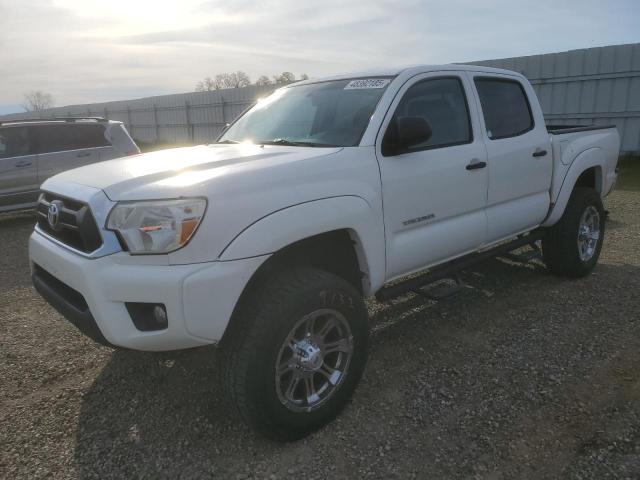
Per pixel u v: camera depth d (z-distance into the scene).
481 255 4.17
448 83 3.76
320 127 3.44
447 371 3.38
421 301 4.60
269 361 2.50
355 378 2.92
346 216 2.83
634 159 13.74
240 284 2.44
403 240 3.27
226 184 2.47
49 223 2.90
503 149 3.96
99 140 9.88
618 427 2.73
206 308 2.38
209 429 2.86
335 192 2.82
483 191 3.80
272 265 2.77
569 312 4.23
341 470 2.50
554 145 4.53
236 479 2.47
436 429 2.78
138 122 33.59
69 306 2.71
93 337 2.60
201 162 2.82
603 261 5.64
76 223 2.60
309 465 2.55
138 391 3.27
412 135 3.01
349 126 3.27
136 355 3.75
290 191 2.65
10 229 8.84
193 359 3.65
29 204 9.22
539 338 3.79
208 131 28.36
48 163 9.28
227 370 2.54
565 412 2.89
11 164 8.92
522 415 2.88
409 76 3.48
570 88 14.77
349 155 2.99
